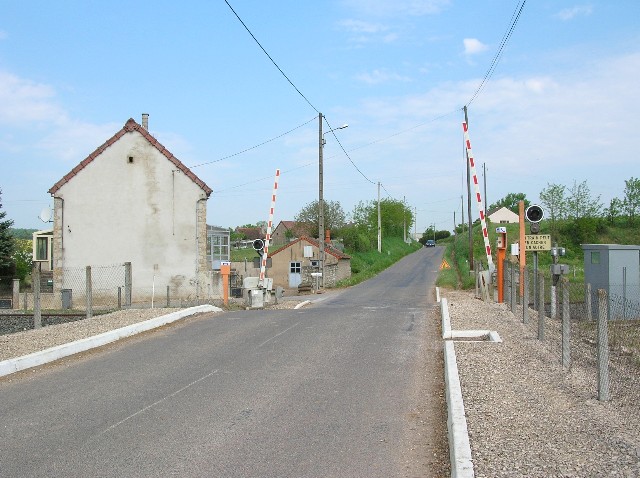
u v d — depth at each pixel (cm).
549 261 4647
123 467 560
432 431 655
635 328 1407
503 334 1217
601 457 519
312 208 7081
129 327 1312
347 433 650
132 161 3222
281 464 564
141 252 3206
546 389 771
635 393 759
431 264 6681
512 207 10388
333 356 1045
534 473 485
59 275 3141
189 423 690
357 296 3142
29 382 908
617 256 2367
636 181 5850
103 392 836
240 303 2952
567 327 909
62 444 626
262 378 897
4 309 2844
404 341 1182
